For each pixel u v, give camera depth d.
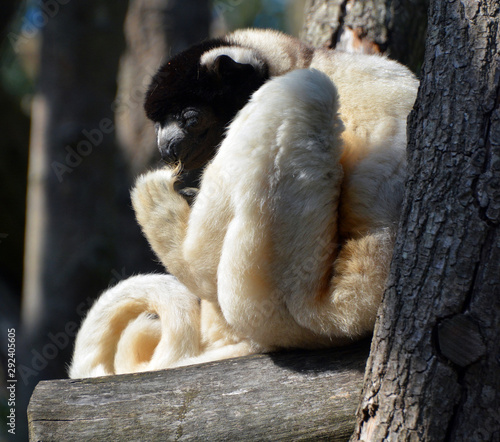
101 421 4.13
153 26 11.75
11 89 14.91
